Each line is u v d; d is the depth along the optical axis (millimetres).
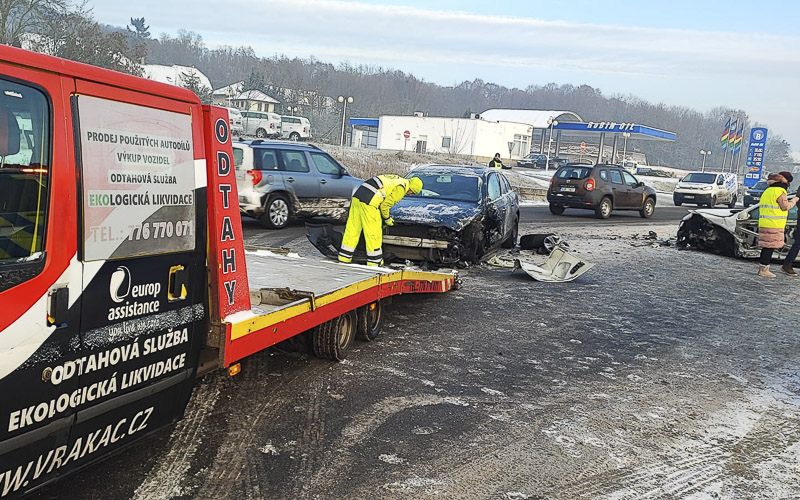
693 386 6164
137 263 3299
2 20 33656
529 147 71312
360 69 123938
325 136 62656
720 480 4320
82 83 3000
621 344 7418
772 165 149250
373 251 8734
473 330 7547
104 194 3090
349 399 5238
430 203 11016
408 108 109000
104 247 3094
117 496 3588
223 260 3963
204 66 109375
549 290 10016
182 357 3703
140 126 3305
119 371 3244
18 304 2711
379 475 4062
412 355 6465
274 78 84438
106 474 3814
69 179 2918
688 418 5359
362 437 4578
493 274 11023
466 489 3977
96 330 3082
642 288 10742
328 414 4918
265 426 4633
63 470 3072
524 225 18453
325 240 9852
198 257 3770
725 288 11211
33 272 2770
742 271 13062
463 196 11430
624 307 9281
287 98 76812
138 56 42312
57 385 2912
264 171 13406
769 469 4520
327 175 14484
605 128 67250
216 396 5098
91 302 3045
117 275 3178
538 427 4977
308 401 5133
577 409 5398
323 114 75125
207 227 3869
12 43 33969
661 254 14562
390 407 5145
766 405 5785
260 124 46625
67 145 2918
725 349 7500
